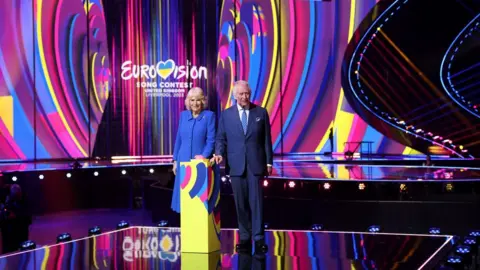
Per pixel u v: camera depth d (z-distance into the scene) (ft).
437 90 45.85
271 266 12.82
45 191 32.71
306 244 15.38
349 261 13.19
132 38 46.14
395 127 47.03
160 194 28.63
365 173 30.32
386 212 23.17
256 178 15.34
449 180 23.13
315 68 48.49
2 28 43.88
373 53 47.26
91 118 45.85
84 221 30.17
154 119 46.34
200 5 47.01
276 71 48.34
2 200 28.78
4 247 21.63
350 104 47.98
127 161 42.63
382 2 46.68
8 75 44.01
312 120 48.52
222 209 24.84
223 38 47.42
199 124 16.97
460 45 45.06
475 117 44.91
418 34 46.06
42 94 44.93
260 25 48.16
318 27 48.32
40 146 44.80
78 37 45.68
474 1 44.21
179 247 15.16
